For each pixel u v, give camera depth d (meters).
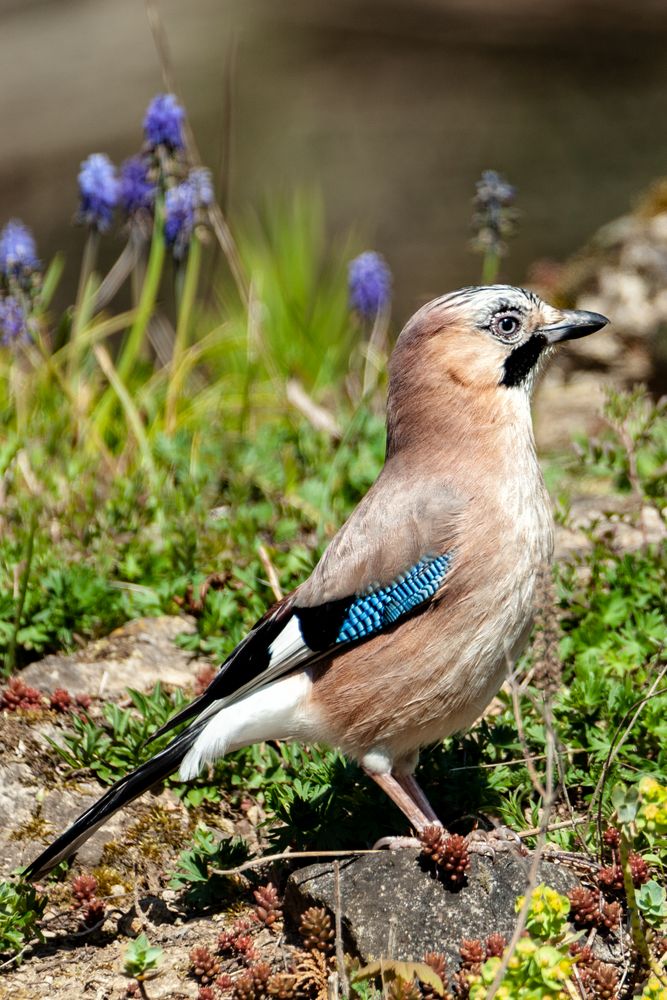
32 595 7.25
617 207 20.78
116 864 5.78
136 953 5.00
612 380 11.55
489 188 9.66
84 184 9.94
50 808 5.98
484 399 5.71
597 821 5.40
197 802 6.11
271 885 5.41
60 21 33.78
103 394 10.45
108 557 7.80
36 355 10.20
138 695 6.43
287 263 13.72
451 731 5.65
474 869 5.09
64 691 6.56
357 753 5.66
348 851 5.31
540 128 25.19
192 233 9.91
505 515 5.50
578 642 6.68
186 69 29.50
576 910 5.00
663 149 23.59
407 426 5.86
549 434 11.12
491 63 29.17
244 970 5.12
